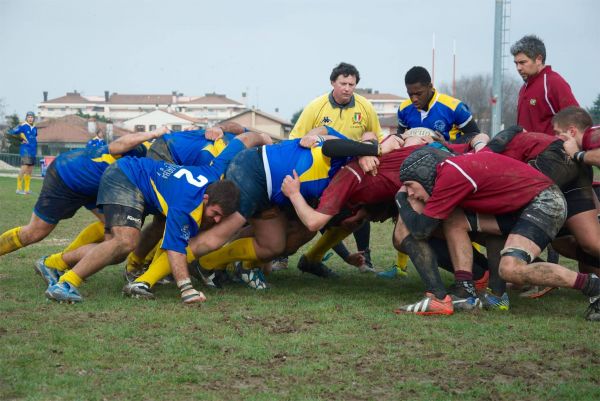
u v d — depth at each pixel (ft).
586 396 25.48
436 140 44.24
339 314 37.81
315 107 52.95
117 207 39.88
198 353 29.96
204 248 41.45
